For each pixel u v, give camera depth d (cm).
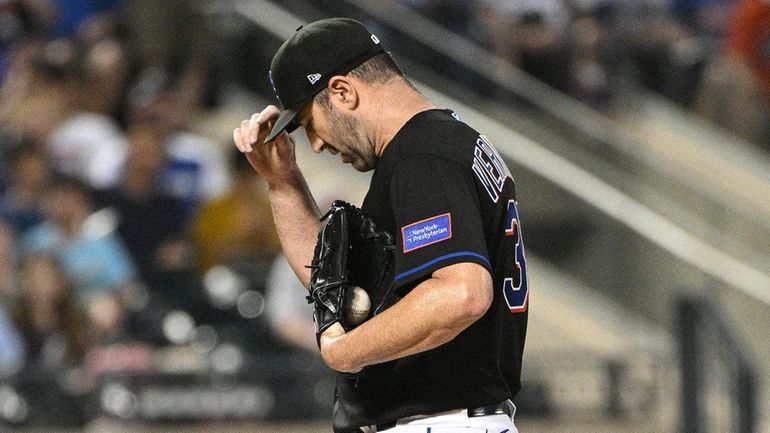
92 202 3091
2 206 3039
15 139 3162
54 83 3503
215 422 2828
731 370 2289
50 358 2834
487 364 1191
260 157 1345
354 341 1145
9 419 2769
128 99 3562
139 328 2894
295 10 3828
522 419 2994
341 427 1231
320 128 1215
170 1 3841
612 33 3894
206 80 3806
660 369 2980
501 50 3625
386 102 1195
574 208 3428
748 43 4166
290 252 1352
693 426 2520
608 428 2908
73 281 2903
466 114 3562
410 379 1193
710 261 3372
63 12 3947
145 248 3100
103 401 2802
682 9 4512
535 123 3506
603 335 3309
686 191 3444
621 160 3447
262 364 2838
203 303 2928
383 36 3681
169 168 3259
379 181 1191
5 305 2847
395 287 1140
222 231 3072
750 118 4162
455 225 1128
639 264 3369
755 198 3894
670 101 4178
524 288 1227
